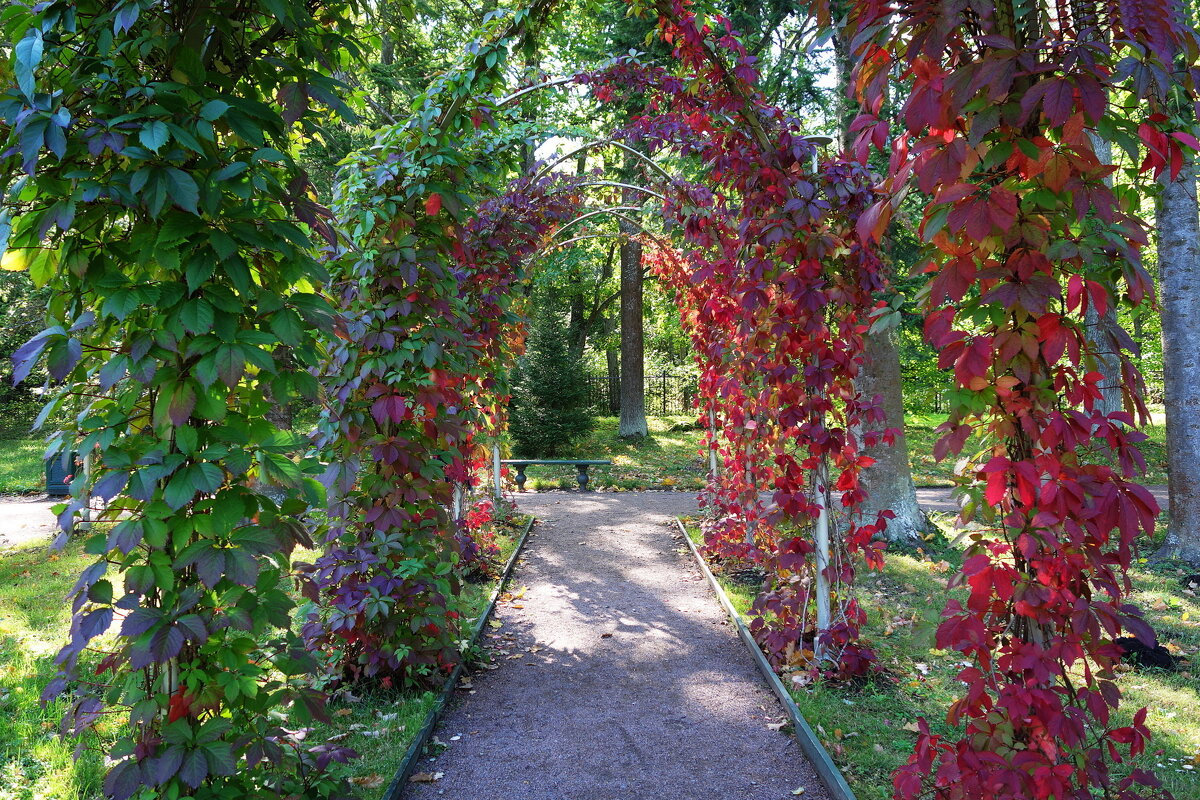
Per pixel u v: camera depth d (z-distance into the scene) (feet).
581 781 9.99
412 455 12.34
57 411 6.31
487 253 18.98
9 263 5.88
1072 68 5.16
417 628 12.26
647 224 38.70
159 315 5.65
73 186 5.47
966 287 5.73
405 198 12.46
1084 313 5.47
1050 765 5.68
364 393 12.73
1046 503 5.58
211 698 5.93
